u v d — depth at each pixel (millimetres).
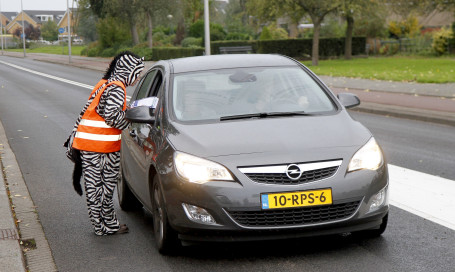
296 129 4988
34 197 7484
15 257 4996
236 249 5078
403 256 4766
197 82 5715
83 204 7078
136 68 5578
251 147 4703
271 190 4473
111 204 5777
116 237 5695
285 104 5488
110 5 56344
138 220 6285
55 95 23062
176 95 5547
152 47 53969
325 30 51375
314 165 4566
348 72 28500
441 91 18156
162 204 4863
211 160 4605
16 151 11031
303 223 4539
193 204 4562
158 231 5152
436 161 8844
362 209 4613
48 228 6117
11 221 6121
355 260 4699
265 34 52938
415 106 15203
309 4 37844
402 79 22500
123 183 6535
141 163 5555
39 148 11281
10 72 41938
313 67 35562
